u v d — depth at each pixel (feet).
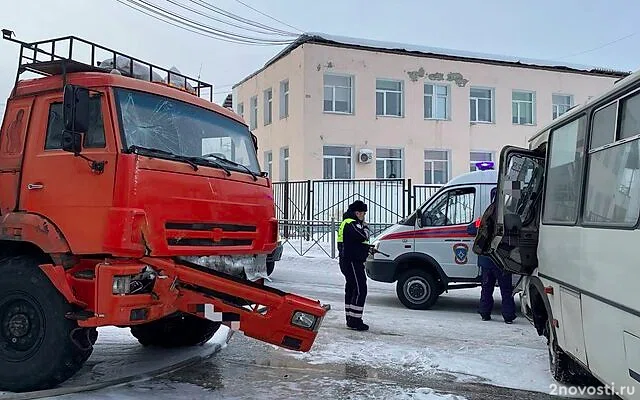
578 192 16.02
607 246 13.55
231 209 19.29
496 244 21.07
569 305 16.38
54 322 16.87
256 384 19.03
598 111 15.03
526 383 19.39
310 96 78.23
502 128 88.02
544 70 90.02
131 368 20.51
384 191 66.54
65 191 17.08
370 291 40.65
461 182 33.24
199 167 18.44
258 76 92.43
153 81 20.47
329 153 79.77
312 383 19.21
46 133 18.07
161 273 16.69
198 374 20.12
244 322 17.53
